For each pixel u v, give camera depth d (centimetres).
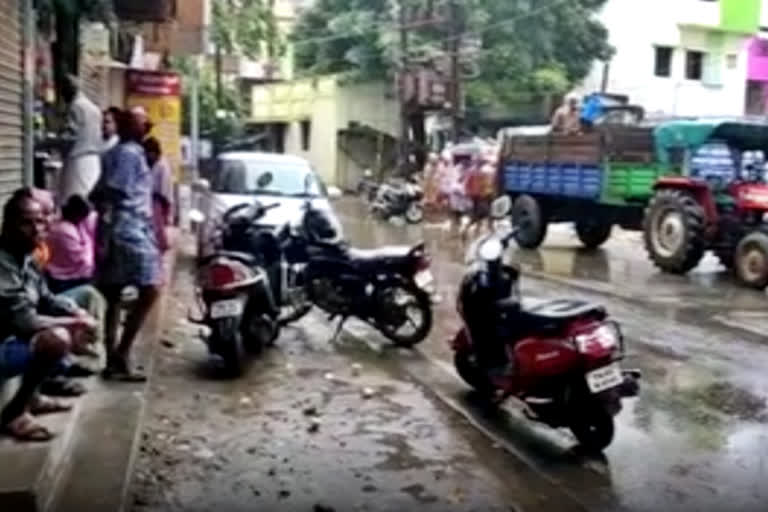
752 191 1294
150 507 454
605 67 2809
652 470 535
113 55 1368
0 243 473
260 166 1277
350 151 3306
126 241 611
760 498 495
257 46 3022
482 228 1925
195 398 644
